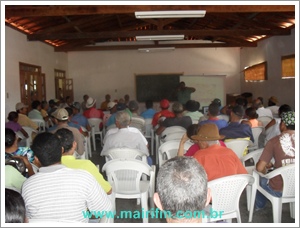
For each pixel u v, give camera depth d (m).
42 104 7.20
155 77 11.90
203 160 2.38
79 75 12.04
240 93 12.01
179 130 4.63
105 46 11.13
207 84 10.30
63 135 2.25
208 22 9.89
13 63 7.07
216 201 2.37
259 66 10.17
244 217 3.10
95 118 6.73
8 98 6.73
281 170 2.61
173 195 1.09
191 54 11.86
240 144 3.76
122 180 2.96
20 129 4.80
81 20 8.28
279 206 2.67
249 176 2.37
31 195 1.77
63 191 1.77
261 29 8.95
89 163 2.21
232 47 11.72
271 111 6.48
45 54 9.47
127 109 6.18
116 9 5.91
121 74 11.98
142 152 3.48
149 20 8.46
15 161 2.43
